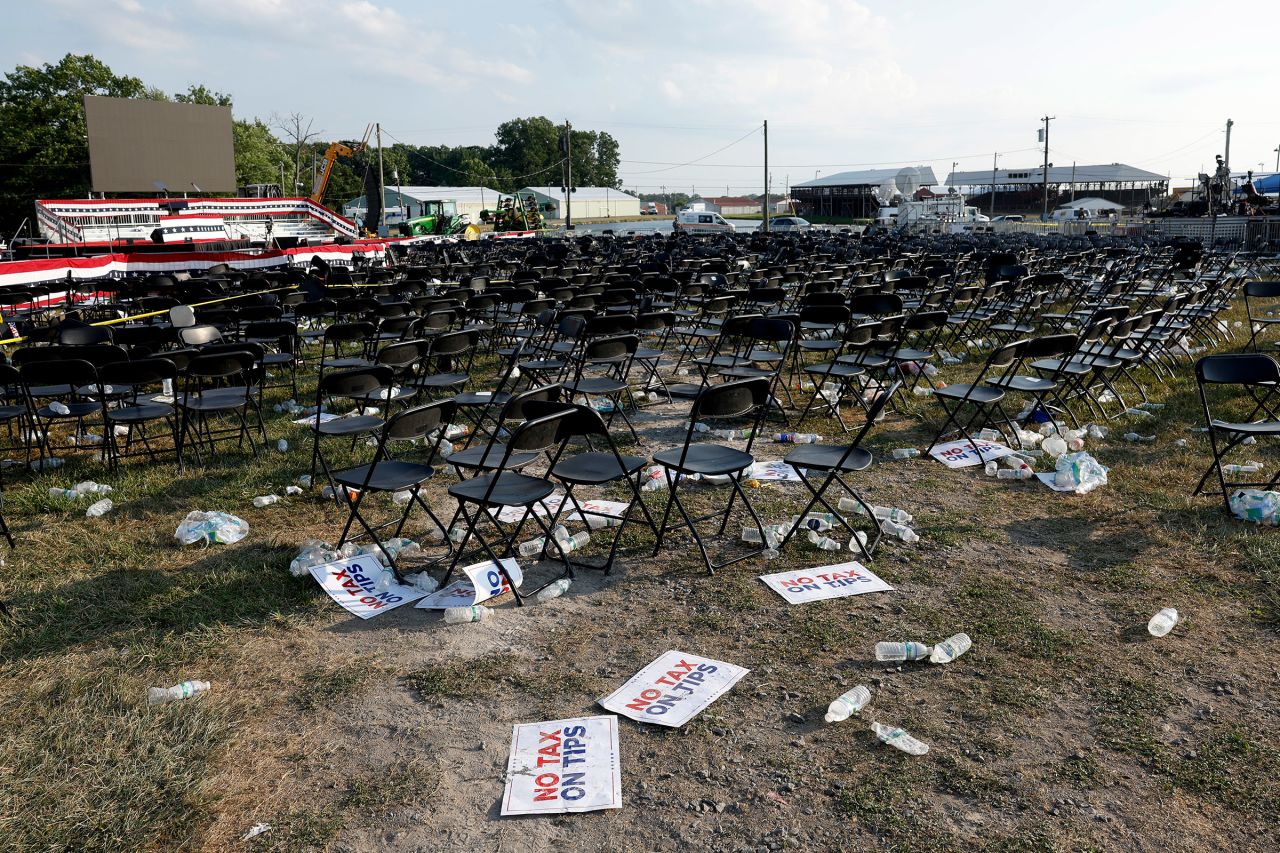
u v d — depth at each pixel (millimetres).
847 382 8117
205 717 3498
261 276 15242
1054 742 3248
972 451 6715
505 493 4586
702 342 12453
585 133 118562
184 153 34000
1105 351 9656
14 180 46625
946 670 3760
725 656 3922
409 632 4211
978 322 12461
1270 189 39406
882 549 5004
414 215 64812
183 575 4781
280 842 2836
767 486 6117
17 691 3709
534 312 10023
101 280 15453
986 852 2707
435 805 3006
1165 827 2797
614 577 4762
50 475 6609
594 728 3395
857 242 26109
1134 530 5168
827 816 2895
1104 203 63406
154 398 7734
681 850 2770
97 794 3035
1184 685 3590
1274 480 5543
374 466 4719
